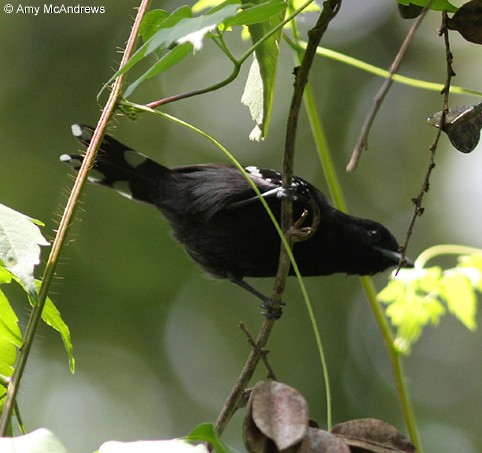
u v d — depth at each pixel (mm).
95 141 4246
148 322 14250
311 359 14508
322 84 15859
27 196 14070
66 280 13883
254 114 5043
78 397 14141
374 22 16234
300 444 3596
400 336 6359
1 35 14508
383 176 16188
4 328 4340
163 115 4383
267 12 3988
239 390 4031
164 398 14336
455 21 4527
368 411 14328
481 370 15227
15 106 14383
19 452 2773
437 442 14625
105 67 14641
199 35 3672
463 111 4605
